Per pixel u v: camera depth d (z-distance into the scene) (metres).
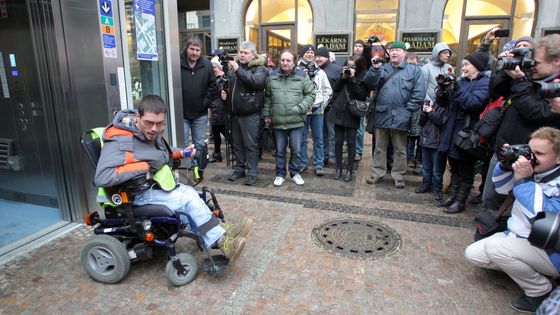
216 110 5.41
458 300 2.39
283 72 4.31
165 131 4.27
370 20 9.40
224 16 10.17
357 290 2.48
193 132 4.81
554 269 2.19
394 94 4.16
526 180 2.22
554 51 2.29
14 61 3.40
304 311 2.28
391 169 4.97
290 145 4.53
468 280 2.60
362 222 3.50
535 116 2.53
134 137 2.43
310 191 4.35
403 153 4.41
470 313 2.28
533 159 2.19
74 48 3.11
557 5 8.24
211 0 10.12
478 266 2.59
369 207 3.88
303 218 3.58
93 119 3.26
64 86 3.15
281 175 4.57
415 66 4.16
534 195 2.13
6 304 2.30
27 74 3.38
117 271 2.45
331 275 2.64
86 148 2.45
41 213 3.63
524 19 8.84
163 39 4.06
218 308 2.30
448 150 3.69
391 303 2.36
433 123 3.98
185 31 11.48
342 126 4.54
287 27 10.17
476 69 3.40
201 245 2.52
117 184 2.28
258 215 3.64
